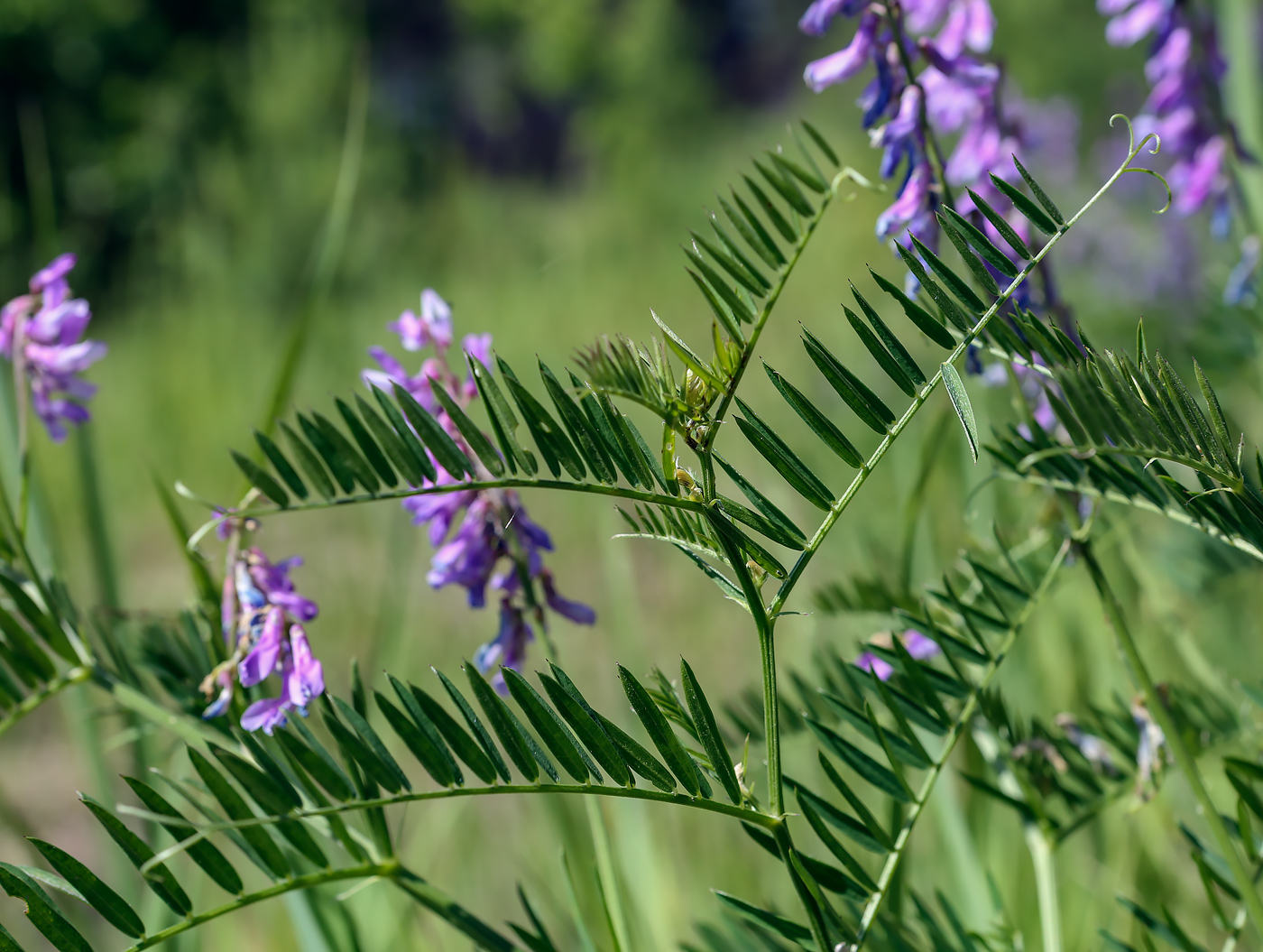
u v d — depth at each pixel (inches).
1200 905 27.2
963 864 26.3
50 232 30.7
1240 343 33.3
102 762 28.9
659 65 297.7
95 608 24.6
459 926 22.6
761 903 30.5
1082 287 71.9
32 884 20.8
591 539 72.4
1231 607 35.0
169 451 114.3
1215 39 30.1
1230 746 24.9
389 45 358.3
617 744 20.9
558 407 20.8
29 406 27.0
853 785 32.8
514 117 339.9
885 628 25.8
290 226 175.3
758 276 21.7
